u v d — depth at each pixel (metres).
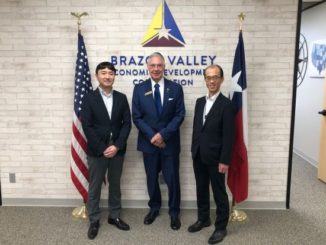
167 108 2.84
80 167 3.08
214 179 2.69
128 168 3.38
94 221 2.90
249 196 3.42
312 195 3.79
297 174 4.57
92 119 2.79
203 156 2.64
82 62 3.01
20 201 3.48
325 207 3.46
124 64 3.20
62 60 3.21
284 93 3.22
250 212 3.34
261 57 3.16
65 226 3.01
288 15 3.08
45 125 3.33
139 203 3.45
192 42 3.15
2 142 3.38
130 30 3.15
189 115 3.26
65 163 3.40
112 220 3.02
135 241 2.75
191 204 3.42
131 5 3.11
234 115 2.68
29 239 2.78
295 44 3.13
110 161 2.88
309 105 5.18
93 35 3.16
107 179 3.13
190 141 3.30
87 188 3.13
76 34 3.17
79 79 2.98
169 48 3.17
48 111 3.30
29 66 3.22
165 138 2.78
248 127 3.29
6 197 3.48
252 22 3.11
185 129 3.29
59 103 3.29
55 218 3.18
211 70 2.59
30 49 3.20
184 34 3.14
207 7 3.09
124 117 2.89
